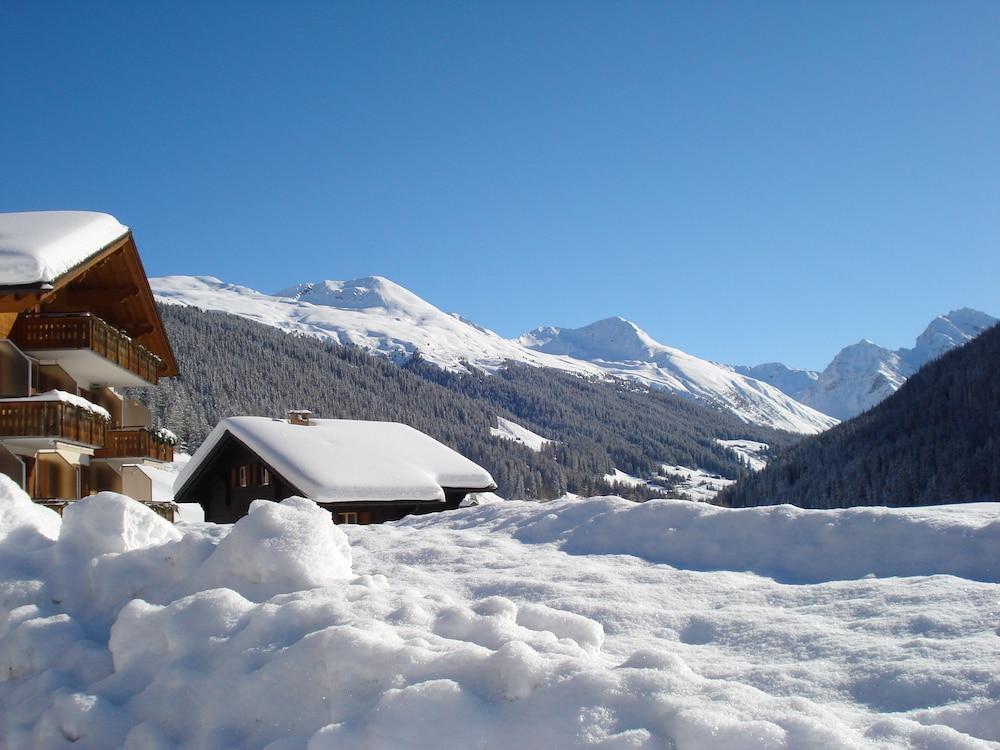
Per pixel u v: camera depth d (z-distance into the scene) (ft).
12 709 19.02
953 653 17.35
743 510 30.71
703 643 20.67
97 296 85.51
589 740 13.35
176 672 18.03
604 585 25.82
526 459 574.15
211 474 115.44
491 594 25.38
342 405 564.30
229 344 581.53
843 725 13.34
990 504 31.09
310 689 16.37
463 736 14.03
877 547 26.63
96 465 89.71
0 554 24.04
